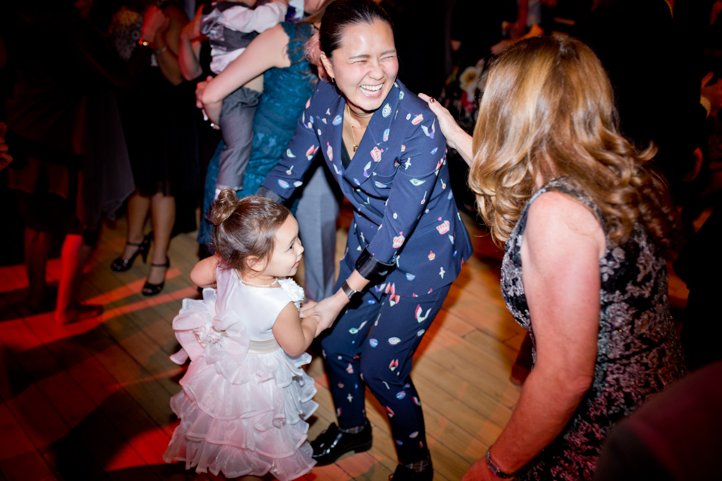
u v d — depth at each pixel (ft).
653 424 2.23
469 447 7.54
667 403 2.30
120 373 8.47
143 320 9.62
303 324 5.58
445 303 10.43
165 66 9.11
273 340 5.68
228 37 7.20
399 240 5.33
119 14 9.05
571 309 3.47
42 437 7.29
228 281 5.61
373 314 6.30
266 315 5.39
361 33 4.67
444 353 9.21
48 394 7.98
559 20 14.34
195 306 5.97
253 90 7.22
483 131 4.09
